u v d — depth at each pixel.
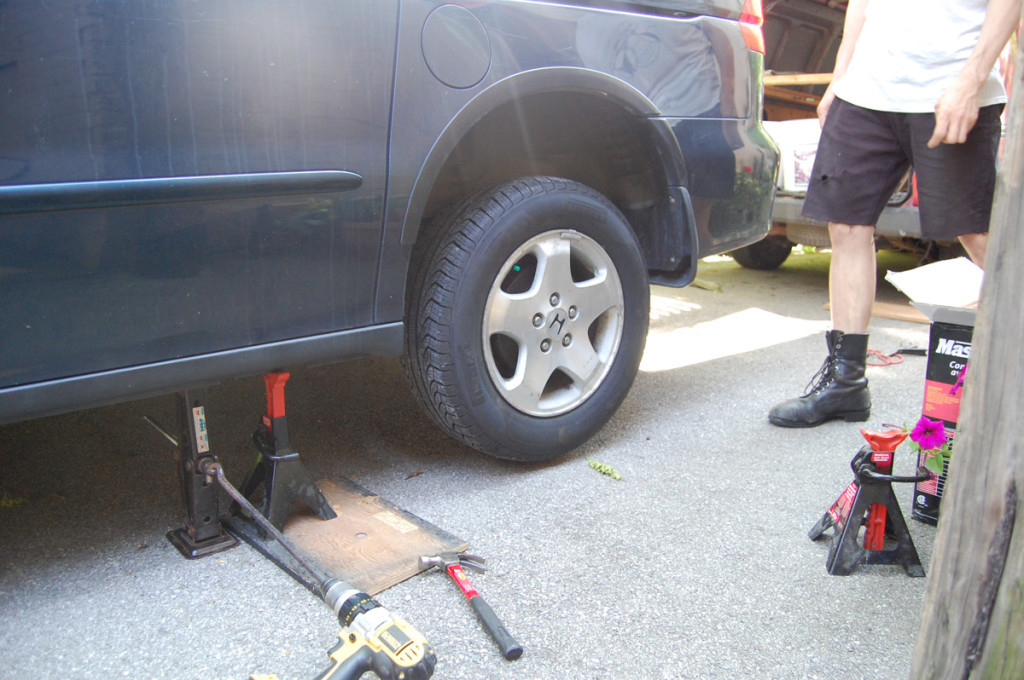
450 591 1.63
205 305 1.56
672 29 2.22
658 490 2.12
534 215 2.02
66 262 1.39
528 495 2.08
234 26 1.49
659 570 1.73
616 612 1.57
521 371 2.11
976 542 0.89
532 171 2.51
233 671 1.39
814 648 1.48
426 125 1.77
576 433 2.24
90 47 1.35
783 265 5.68
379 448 2.38
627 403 2.80
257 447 1.86
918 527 1.97
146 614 1.55
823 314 4.19
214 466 1.72
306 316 1.70
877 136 2.38
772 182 2.62
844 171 2.45
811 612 1.59
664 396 2.88
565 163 2.53
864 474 1.70
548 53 1.94
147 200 1.44
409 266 2.01
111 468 2.20
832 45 6.31
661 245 2.40
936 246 4.40
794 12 5.58
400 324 1.86
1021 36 0.83
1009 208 0.84
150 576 1.68
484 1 1.82
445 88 1.78
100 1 1.35
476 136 2.29
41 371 1.41
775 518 1.98
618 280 2.27
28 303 1.37
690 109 2.29
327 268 1.70
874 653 1.47
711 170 2.37
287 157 1.59
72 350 1.43
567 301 2.16
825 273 5.39
